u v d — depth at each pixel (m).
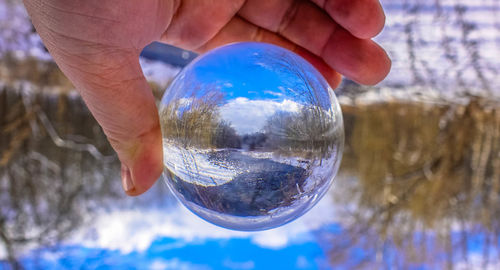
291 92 0.12
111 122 0.16
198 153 0.13
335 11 0.19
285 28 0.20
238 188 0.13
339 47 0.20
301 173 0.13
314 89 0.13
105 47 0.14
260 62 0.13
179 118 0.13
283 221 0.14
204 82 0.12
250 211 0.13
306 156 0.13
